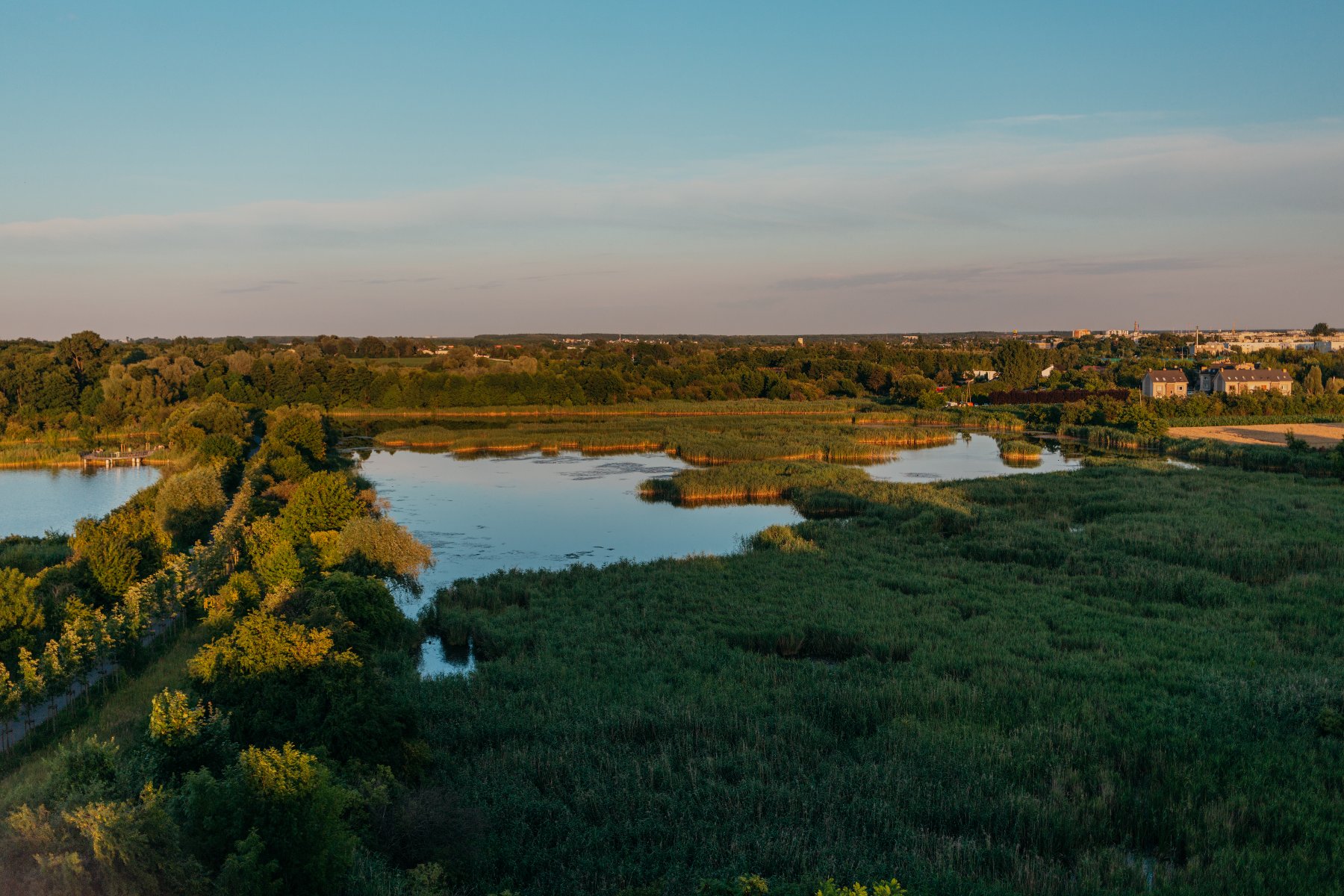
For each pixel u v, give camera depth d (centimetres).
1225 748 3262
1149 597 5381
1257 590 5400
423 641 4953
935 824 2906
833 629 4712
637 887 2516
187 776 2172
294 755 2205
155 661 4459
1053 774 3134
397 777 2947
